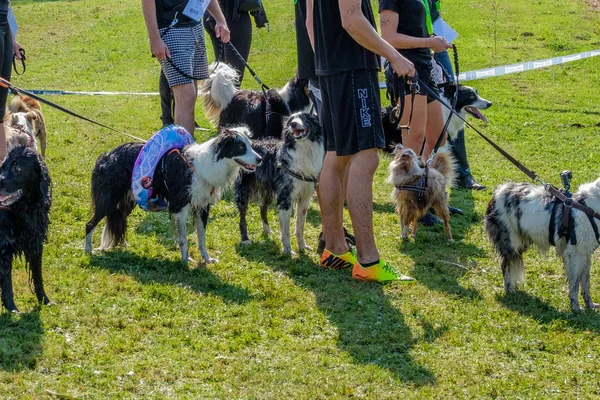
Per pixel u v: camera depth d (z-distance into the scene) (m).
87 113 10.94
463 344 4.74
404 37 6.33
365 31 4.94
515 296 5.56
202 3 7.10
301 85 8.20
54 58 15.92
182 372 4.18
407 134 6.88
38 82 13.68
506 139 10.53
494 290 5.71
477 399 4.08
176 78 7.12
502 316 5.20
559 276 6.00
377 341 4.72
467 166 8.55
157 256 6.06
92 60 15.79
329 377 4.21
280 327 4.86
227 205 7.57
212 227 6.95
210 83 8.49
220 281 5.57
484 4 22.03
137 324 4.74
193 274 5.69
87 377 4.06
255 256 6.22
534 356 4.62
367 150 5.34
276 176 6.28
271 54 16.22
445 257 6.43
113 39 17.95
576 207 5.25
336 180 5.68
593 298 5.59
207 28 10.41
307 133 6.00
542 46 17.28
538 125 11.27
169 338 4.57
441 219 7.17
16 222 4.70
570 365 4.50
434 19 7.83
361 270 5.63
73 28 19.25
